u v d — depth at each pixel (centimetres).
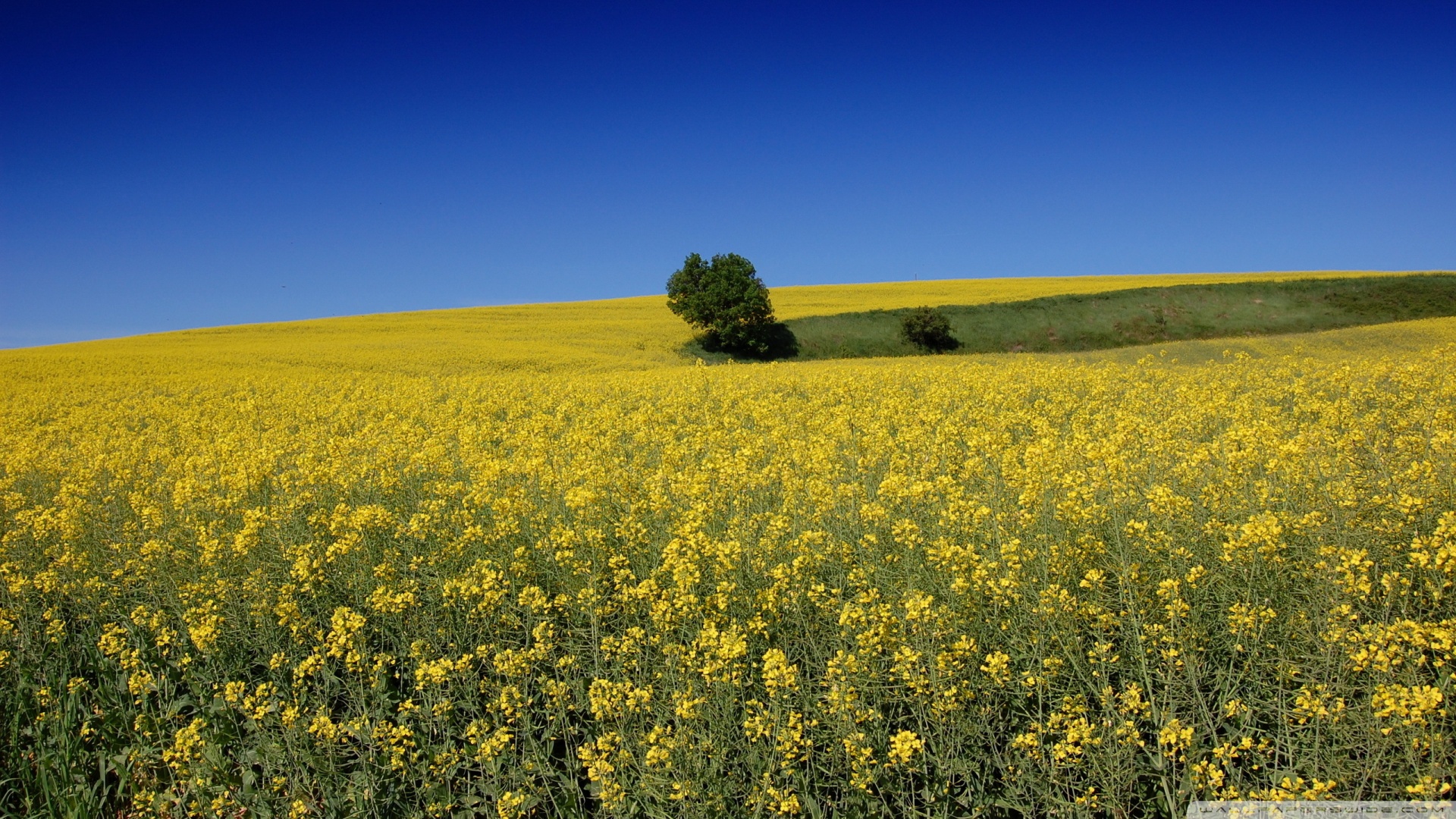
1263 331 5494
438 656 639
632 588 645
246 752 555
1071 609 542
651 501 849
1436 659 434
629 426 1511
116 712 600
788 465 1058
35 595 767
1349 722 446
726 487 927
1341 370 1548
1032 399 1734
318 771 525
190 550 843
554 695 539
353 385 2739
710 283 5700
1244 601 537
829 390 2070
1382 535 578
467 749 520
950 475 971
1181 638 502
